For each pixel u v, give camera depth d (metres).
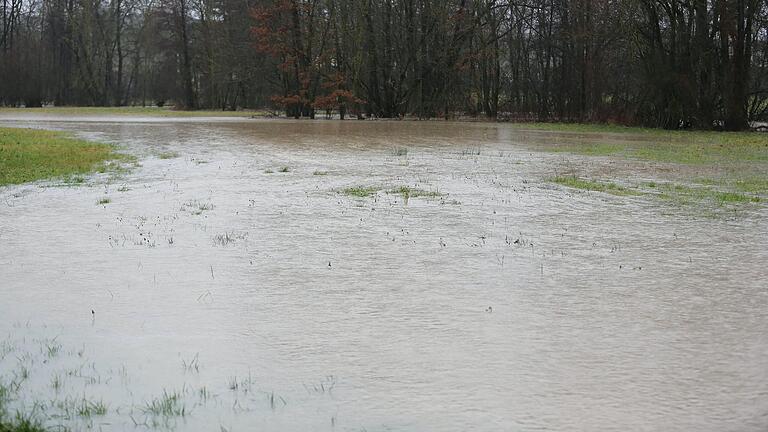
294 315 6.39
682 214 11.34
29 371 5.18
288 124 41.47
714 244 9.14
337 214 11.34
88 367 5.26
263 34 50.50
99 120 45.34
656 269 7.89
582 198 12.98
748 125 39.06
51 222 10.68
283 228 10.22
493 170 17.53
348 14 49.56
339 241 9.34
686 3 39.00
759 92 39.56
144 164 18.38
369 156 21.20
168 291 7.13
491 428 4.30
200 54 67.88
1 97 72.25
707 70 38.94
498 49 51.44
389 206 12.10
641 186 14.59
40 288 7.25
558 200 12.75
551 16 49.31
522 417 4.44
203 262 8.27
